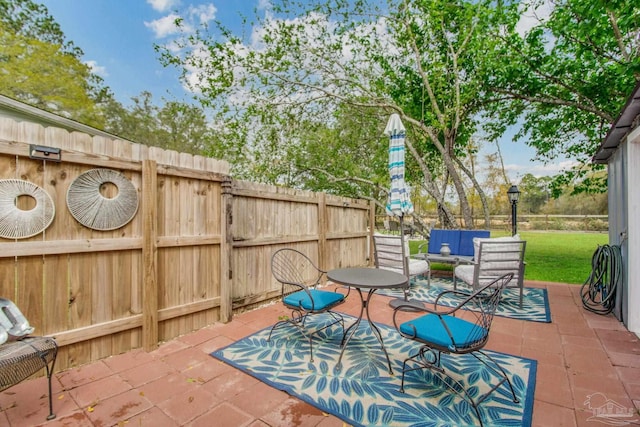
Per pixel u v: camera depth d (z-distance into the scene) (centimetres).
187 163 311
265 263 416
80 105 1458
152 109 1939
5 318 186
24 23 1294
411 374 231
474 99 762
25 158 211
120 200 259
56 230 225
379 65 826
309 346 279
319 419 180
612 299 369
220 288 344
